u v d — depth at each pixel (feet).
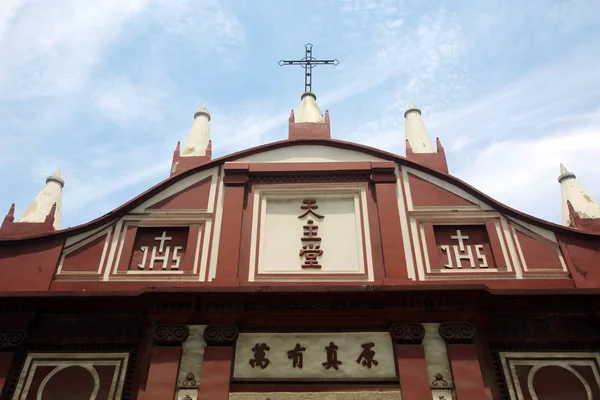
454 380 31.01
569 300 33.63
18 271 35.86
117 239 37.47
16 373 32.37
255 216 38.27
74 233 37.58
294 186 39.75
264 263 36.09
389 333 33.19
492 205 38.29
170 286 34.91
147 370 32.24
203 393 30.89
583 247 36.01
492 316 33.83
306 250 36.70
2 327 33.55
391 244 36.32
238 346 32.99
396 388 31.14
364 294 32.99
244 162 40.93
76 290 35.17
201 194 39.50
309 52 54.54
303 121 46.78
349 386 31.30
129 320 34.24
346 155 41.45
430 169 39.83
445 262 36.06
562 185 44.96
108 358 33.01
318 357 32.48
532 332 33.40
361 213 38.24
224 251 36.24
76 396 31.58
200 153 48.42
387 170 39.86
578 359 32.42
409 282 34.68
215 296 33.30
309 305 33.37
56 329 33.99
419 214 38.01
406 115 52.49
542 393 31.19
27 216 41.57
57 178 46.32
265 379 31.58
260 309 33.35
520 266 35.63
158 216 38.50
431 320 33.42
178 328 33.17
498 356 32.53
